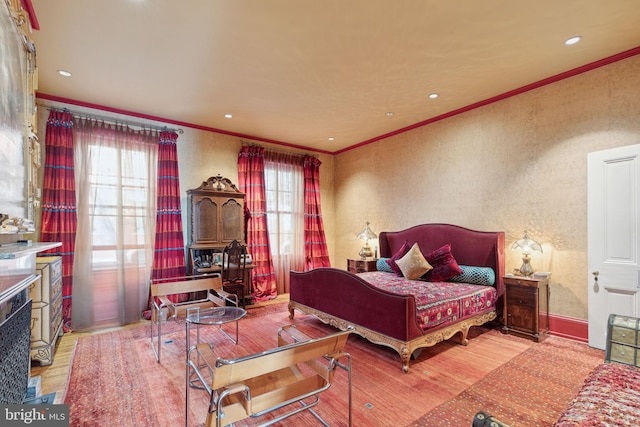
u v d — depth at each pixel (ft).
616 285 9.64
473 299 11.10
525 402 7.15
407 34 8.60
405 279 13.48
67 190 12.48
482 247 12.97
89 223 12.94
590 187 10.21
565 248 11.04
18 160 6.30
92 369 8.92
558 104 11.18
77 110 12.98
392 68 10.46
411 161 16.51
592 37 8.82
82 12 7.48
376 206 18.70
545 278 11.19
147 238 14.32
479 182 13.57
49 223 12.05
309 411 6.89
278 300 17.40
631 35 8.71
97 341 11.18
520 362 9.23
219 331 12.17
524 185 12.11
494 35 8.68
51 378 8.39
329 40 8.83
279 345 7.16
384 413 6.80
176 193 15.06
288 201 19.56
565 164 11.02
